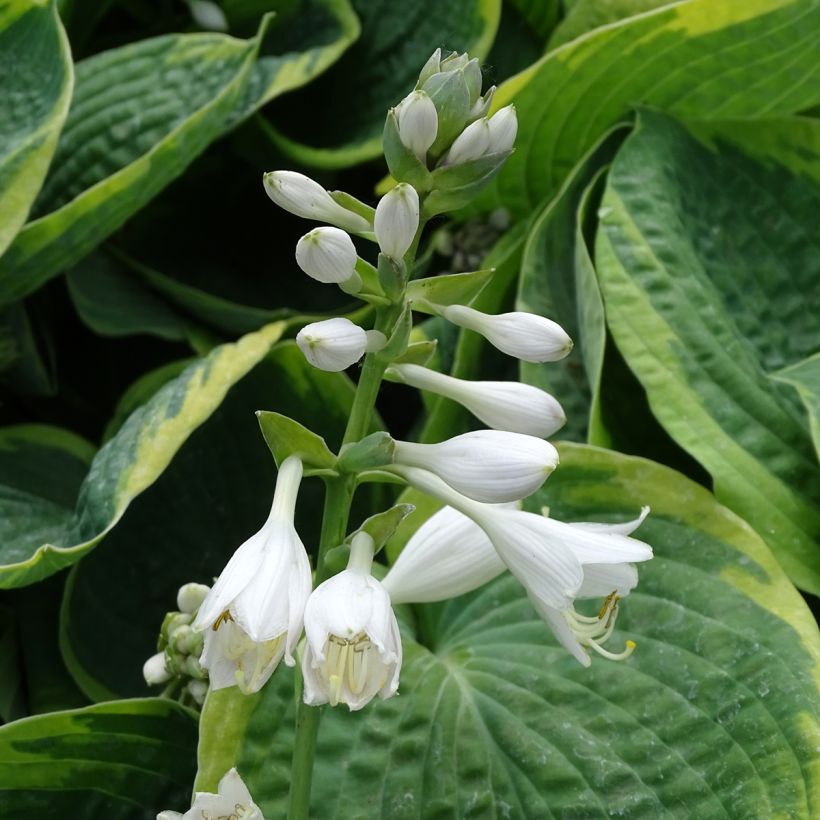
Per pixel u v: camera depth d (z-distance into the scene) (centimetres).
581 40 74
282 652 54
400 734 64
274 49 84
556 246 77
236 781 57
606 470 68
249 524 74
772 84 77
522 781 63
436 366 76
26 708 72
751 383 70
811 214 77
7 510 71
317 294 83
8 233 70
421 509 68
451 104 56
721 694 64
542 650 66
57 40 73
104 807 67
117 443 68
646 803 62
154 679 68
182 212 84
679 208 75
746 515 68
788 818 61
